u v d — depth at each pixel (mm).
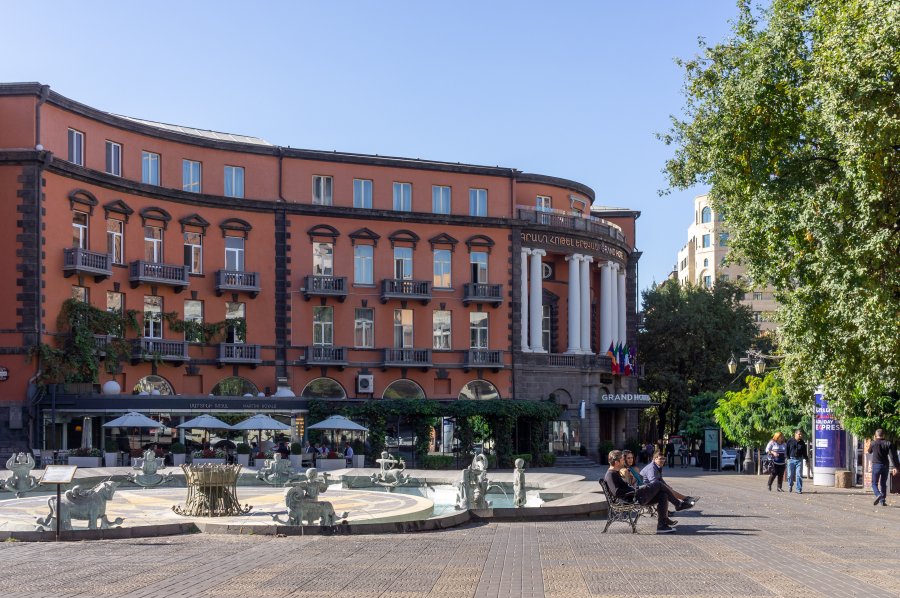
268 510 25047
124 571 14672
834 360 28094
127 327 55562
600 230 73000
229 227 60688
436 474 35438
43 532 19016
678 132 35312
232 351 59625
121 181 55281
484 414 61688
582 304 72250
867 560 16062
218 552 17062
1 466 49531
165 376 57594
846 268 25656
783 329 30078
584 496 26156
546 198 71625
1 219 50344
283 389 60312
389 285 64250
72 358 51531
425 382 65375
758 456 52844
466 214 67312
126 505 26641
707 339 83312
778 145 31438
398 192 66062
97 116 54594
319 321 63281
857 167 24812
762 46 31672
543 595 12680
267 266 61906
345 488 35531
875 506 28672
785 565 15438
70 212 52719
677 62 34469
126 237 56094
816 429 40500
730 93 31719
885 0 25109
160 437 54750
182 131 62938
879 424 34750
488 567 15227
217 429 56812
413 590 13047
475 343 67125
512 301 67875
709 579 14016
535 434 64562
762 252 31594
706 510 26719
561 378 70062
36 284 50375
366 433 60344
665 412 87125
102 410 52031
